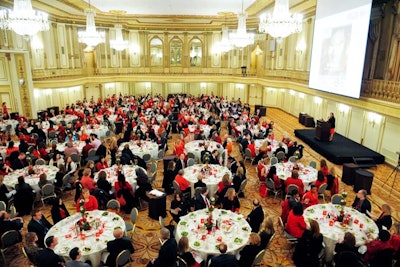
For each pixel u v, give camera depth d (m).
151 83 30.28
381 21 13.84
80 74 25.92
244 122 16.78
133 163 10.65
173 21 27.14
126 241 5.75
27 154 10.45
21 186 8.16
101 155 11.79
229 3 19.22
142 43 29.08
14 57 17.67
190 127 15.67
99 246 5.88
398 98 11.38
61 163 9.96
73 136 12.94
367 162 12.58
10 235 6.48
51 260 5.12
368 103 12.79
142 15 24.42
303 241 5.96
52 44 22.66
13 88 18.02
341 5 14.16
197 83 30.52
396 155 12.23
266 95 27.44
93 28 15.05
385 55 13.73
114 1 18.73
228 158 11.05
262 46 26.91
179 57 29.84
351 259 5.20
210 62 29.86
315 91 17.67
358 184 10.11
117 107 20.34
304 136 16.09
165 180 9.66
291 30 10.54
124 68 28.86
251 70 28.34
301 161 13.19
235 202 7.58
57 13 22.34
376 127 13.48
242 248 5.98
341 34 14.16
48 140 14.49
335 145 14.36
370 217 7.12
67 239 6.08
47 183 8.76
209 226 6.33
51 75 22.52
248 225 6.62
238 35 14.96
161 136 13.65
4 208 7.33
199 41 29.38
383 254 5.55
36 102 20.22
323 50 16.03
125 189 8.48
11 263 6.74
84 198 7.30
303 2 18.64
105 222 6.69
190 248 5.83
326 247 6.32
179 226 6.54
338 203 7.80
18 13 9.90
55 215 7.04
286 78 23.27
